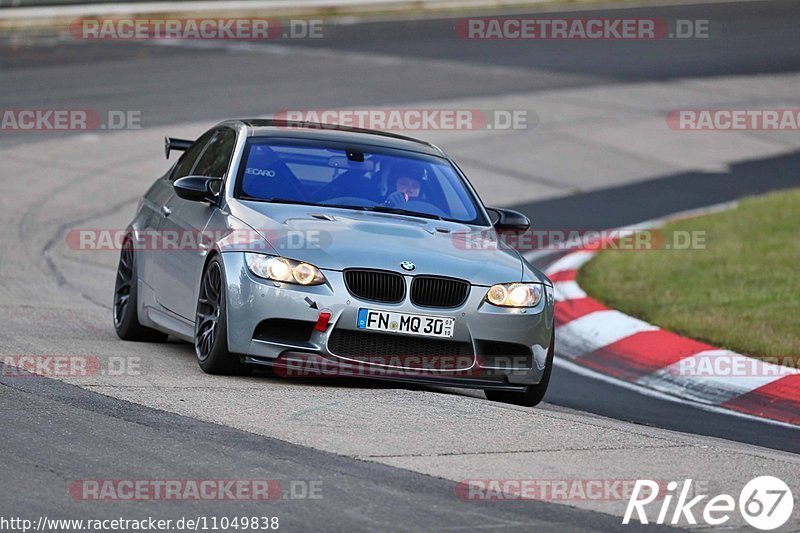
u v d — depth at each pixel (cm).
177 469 1841
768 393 3092
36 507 1633
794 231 5275
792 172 7406
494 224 2977
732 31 12469
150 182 6022
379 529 1619
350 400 2375
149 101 7712
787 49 11550
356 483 1820
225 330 2538
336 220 2689
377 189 2866
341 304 2483
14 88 7838
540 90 9131
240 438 2033
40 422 2055
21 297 3750
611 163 7356
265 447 1988
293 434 2080
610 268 4738
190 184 2794
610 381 3312
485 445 2097
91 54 9281
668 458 2103
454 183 2994
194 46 10025
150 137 6838
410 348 2525
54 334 3111
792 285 4247
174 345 3133
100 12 11019
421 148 3094
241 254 2555
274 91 8262
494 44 11125
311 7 12638
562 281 4575
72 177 5962
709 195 6706
